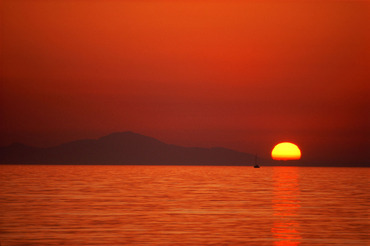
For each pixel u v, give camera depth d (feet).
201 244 255.91
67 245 253.24
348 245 256.52
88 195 545.44
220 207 420.77
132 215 364.99
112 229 300.40
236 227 309.83
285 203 458.09
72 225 315.58
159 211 390.63
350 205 442.09
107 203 452.76
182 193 581.94
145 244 255.70
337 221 337.93
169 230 297.74
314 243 261.03
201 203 454.81
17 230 296.30
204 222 330.34
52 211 388.57
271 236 279.69
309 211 393.70
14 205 432.66
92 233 286.46
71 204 442.50
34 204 441.27
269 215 367.66
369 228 308.19
